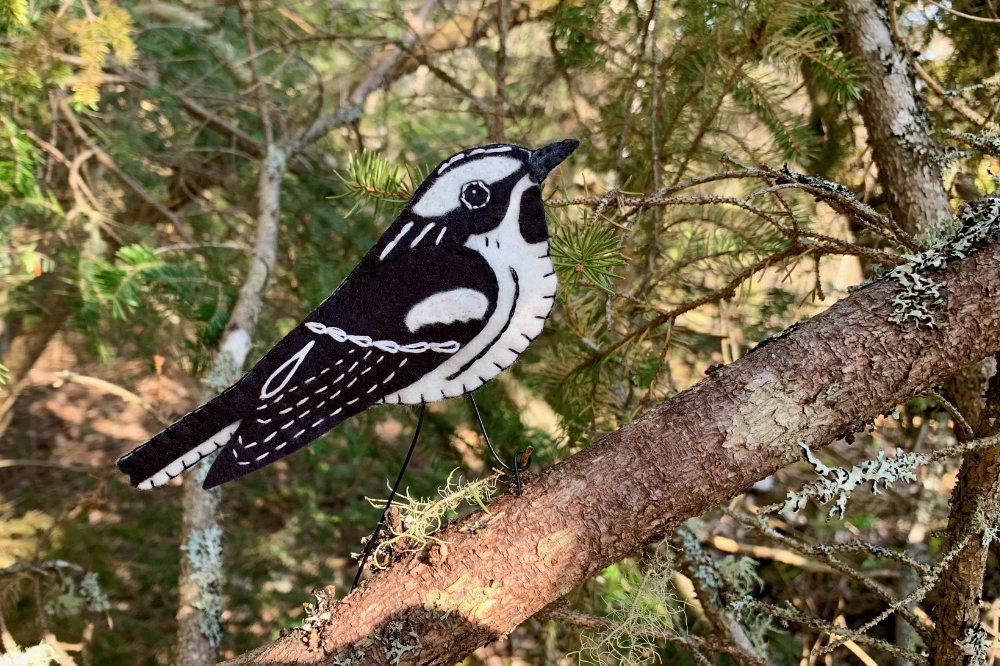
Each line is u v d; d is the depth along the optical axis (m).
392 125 0.92
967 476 0.46
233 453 0.41
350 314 0.42
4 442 1.09
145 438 1.15
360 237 0.77
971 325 0.42
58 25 0.51
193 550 0.56
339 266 0.77
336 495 0.98
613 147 0.63
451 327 0.42
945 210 0.51
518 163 0.42
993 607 0.59
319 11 0.85
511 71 0.82
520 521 0.43
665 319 0.50
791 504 0.43
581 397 0.55
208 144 0.87
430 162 0.79
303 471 0.98
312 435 0.42
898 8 0.60
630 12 0.60
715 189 0.63
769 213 0.47
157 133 0.82
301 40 0.70
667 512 0.43
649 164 0.58
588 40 0.61
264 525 1.01
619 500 0.43
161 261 0.55
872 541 0.76
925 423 0.66
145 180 0.80
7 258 0.54
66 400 1.23
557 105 0.80
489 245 0.42
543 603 0.43
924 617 0.61
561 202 0.45
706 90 0.55
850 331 0.43
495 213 0.42
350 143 0.89
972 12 0.58
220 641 0.55
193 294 0.62
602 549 0.43
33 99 0.58
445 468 0.74
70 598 0.58
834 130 0.61
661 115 0.58
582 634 0.49
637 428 0.43
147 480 0.41
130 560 0.82
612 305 0.54
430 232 0.42
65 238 0.67
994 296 0.42
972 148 0.53
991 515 0.46
